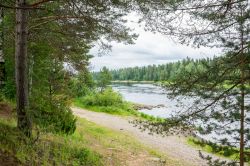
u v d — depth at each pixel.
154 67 165.00
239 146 7.94
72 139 12.05
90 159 9.94
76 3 8.75
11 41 13.91
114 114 30.41
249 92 6.51
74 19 10.36
